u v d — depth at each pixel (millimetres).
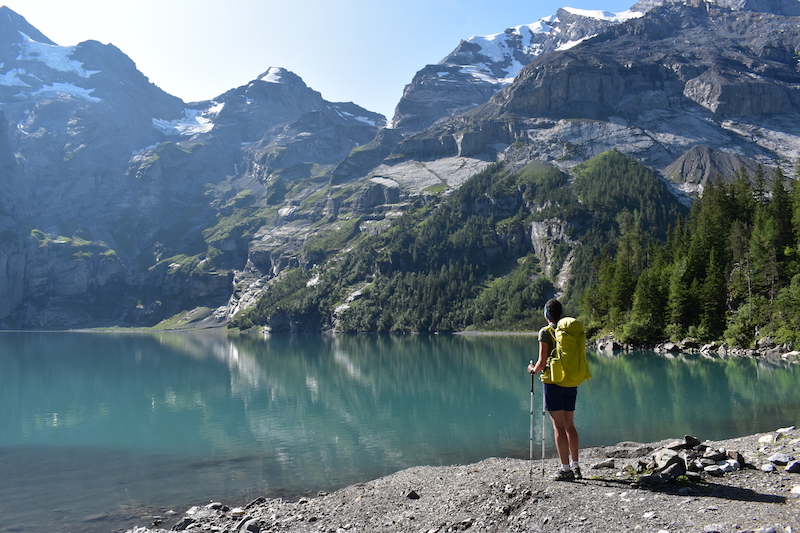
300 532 18359
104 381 94875
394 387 76938
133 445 43844
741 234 134375
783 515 11906
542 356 16891
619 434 38812
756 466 16359
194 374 104688
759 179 163625
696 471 16328
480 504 16250
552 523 13477
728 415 44562
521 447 37188
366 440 42188
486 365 105375
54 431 50875
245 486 30359
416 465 33562
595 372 83000
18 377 101625
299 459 36594
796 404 48562
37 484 32312
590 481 16312
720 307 121125
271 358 141375
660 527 12211
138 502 28078
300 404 64125
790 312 102250
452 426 46531
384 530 16766
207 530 20938
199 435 47219
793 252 120750
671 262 147125
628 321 136500
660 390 61281
